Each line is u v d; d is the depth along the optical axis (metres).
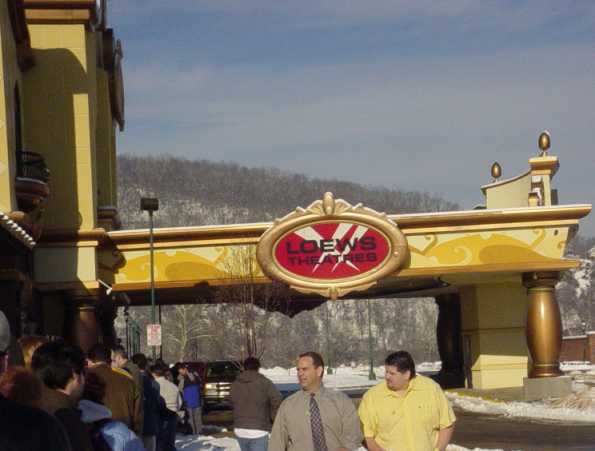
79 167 28.00
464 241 30.48
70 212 28.02
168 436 17.16
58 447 3.65
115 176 38.97
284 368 114.94
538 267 30.52
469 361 39.38
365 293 39.91
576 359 80.00
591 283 149.88
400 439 8.23
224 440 22.52
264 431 13.05
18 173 24.30
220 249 30.48
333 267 30.09
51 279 27.88
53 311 29.36
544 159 33.62
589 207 30.44
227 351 95.81
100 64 35.06
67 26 27.94
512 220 30.44
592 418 26.72
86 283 27.86
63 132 27.92
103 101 34.66
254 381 13.09
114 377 9.33
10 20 23.52
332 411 8.15
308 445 8.10
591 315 137.25
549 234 30.45
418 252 30.47
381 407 8.32
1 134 21.94
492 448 20.36
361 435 8.22
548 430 24.11
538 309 31.25
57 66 27.89
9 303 20.88
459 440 22.36
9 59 23.27
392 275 30.23
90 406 6.29
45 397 5.49
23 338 6.52
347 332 144.38
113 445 6.14
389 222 29.83
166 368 20.62
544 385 31.12
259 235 30.58
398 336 148.38
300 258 30.19
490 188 39.06
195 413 24.89
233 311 47.50
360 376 84.06
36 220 23.88
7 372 4.79
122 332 101.81
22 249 21.12
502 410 30.12
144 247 30.16
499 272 31.14
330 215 30.02
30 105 27.83
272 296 35.75
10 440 3.57
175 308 102.06
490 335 37.91
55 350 5.63
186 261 30.44
